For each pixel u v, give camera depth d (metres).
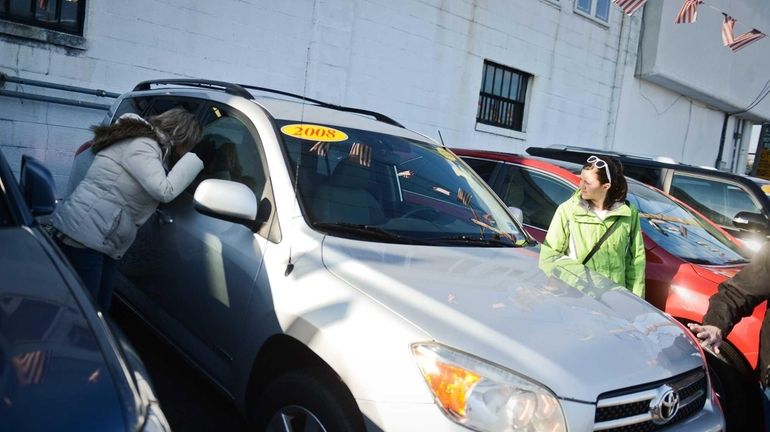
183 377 4.01
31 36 6.61
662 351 2.72
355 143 3.72
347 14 9.19
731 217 6.63
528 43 12.35
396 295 2.61
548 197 5.17
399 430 2.27
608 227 4.04
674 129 17.36
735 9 17.34
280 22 8.56
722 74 17.53
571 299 2.97
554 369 2.32
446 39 10.77
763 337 3.30
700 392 2.82
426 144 4.27
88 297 2.04
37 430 1.47
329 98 9.19
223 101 3.94
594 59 14.10
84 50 7.02
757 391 3.78
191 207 3.63
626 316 2.95
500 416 2.22
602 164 4.01
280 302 2.81
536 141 13.06
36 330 1.77
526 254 3.59
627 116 15.38
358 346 2.45
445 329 2.41
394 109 10.22
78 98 7.10
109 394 1.64
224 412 3.69
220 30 8.04
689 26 15.79
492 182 5.59
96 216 3.28
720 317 3.28
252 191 3.33
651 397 2.49
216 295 3.22
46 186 2.66
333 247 2.94
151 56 7.54
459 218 3.71
